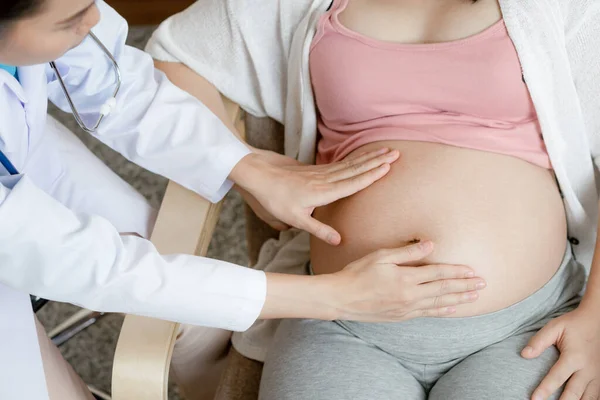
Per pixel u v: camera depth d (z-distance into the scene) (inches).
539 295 42.9
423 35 43.9
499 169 43.1
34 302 55.2
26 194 35.1
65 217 36.3
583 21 42.0
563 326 40.7
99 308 37.8
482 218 42.1
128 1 98.6
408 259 39.8
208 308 38.0
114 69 45.3
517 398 38.7
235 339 50.1
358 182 42.8
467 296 39.4
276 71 49.6
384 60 44.1
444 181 42.8
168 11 97.6
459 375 41.4
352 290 39.2
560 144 43.8
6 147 41.3
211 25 49.2
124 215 47.8
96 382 69.8
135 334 39.6
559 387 39.7
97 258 36.2
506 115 43.6
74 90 45.7
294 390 41.1
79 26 34.1
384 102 45.1
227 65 50.1
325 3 45.9
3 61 34.5
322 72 45.9
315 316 40.0
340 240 44.1
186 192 46.3
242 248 76.3
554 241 43.5
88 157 49.7
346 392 40.4
